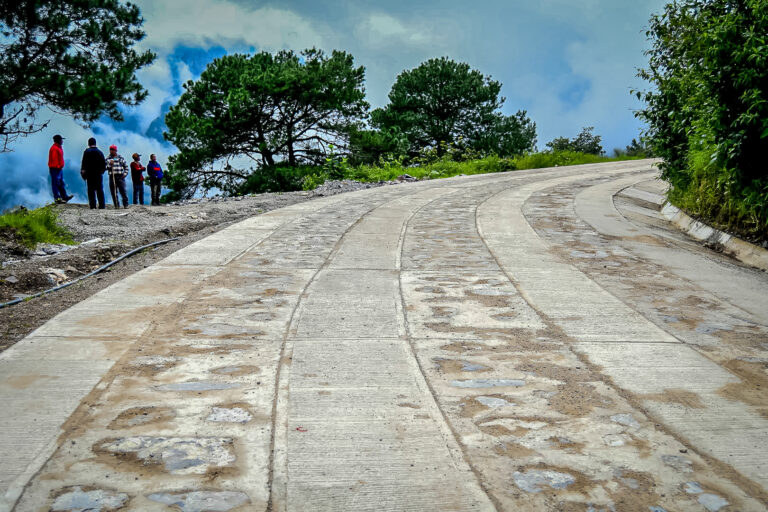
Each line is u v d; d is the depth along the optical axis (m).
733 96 7.88
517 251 7.77
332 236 8.76
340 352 4.20
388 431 3.11
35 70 16.55
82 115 17.91
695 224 9.84
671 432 3.15
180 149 27.12
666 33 10.80
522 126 40.91
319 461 2.80
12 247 7.99
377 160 29.50
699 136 9.39
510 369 3.96
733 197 8.66
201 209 12.76
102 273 6.98
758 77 7.27
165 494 2.52
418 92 39.72
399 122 39.22
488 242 8.37
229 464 2.76
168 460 2.78
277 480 2.64
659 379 3.83
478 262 7.12
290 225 9.78
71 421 3.14
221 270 6.60
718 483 2.68
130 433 3.03
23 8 16.52
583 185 16.53
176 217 11.62
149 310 5.10
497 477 2.71
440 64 39.56
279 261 7.08
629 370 3.97
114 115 18.33
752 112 7.58
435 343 4.42
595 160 31.20
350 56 28.92
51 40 17.59
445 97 38.81
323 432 3.08
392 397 3.51
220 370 3.85
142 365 3.91
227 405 3.36
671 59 11.15
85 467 2.71
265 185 25.92
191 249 7.75
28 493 2.50
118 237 9.53
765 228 7.93
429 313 5.13
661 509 2.48
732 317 5.17
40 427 3.07
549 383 3.75
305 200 13.86
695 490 2.62
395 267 6.83
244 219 10.74
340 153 29.61
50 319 4.85
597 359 4.16
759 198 7.82
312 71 26.45
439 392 3.59
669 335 4.68
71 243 9.13
